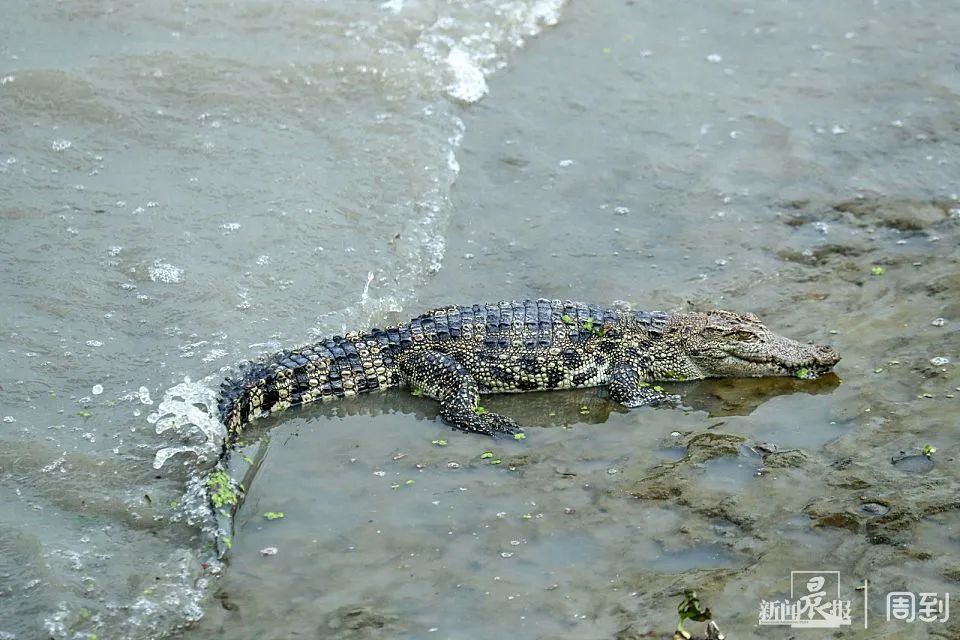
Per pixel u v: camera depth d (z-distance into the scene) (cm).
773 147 1598
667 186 1521
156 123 1548
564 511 973
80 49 1667
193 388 1105
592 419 1125
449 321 1173
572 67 1794
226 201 1416
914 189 1487
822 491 970
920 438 1026
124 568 909
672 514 959
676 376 1194
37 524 945
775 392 1152
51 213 1362
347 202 1437
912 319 1227
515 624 842
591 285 1322
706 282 1324
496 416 1116
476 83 1719
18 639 832
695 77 1769
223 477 998
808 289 1307
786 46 1855
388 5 1858
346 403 1148
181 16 1772
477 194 1495
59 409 1082
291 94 1638
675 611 842
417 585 891
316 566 916
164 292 1258
